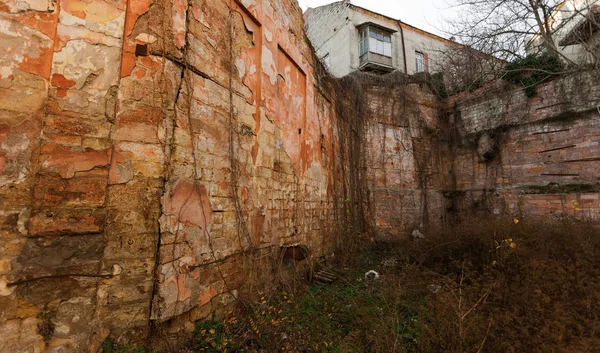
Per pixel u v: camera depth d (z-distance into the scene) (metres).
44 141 2.46
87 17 2.67
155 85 2.89
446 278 5.02
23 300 2.30
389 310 3.93
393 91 10.89
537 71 9.19
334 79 8.87
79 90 2.60
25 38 2.44
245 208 4.09
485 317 3.42
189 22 3.26
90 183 2.58
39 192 2.41
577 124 8.28
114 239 2.64
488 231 5.95
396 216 10.10
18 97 2.39
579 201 8.05
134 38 2.84
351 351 3.13
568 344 2.77
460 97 11.16
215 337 3.11
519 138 9.50
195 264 3.16
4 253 2.26
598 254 4.40
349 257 7.51
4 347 2.20
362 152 9.91
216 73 3.64
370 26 16.70
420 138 11.05
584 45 8.53
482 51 10.21
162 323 2.79
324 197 7.51
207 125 3.44
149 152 2.81
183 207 3.04
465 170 10.91
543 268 4.11
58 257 2.43
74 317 2.45
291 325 3.57
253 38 4.53
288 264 5.43
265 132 4.74
